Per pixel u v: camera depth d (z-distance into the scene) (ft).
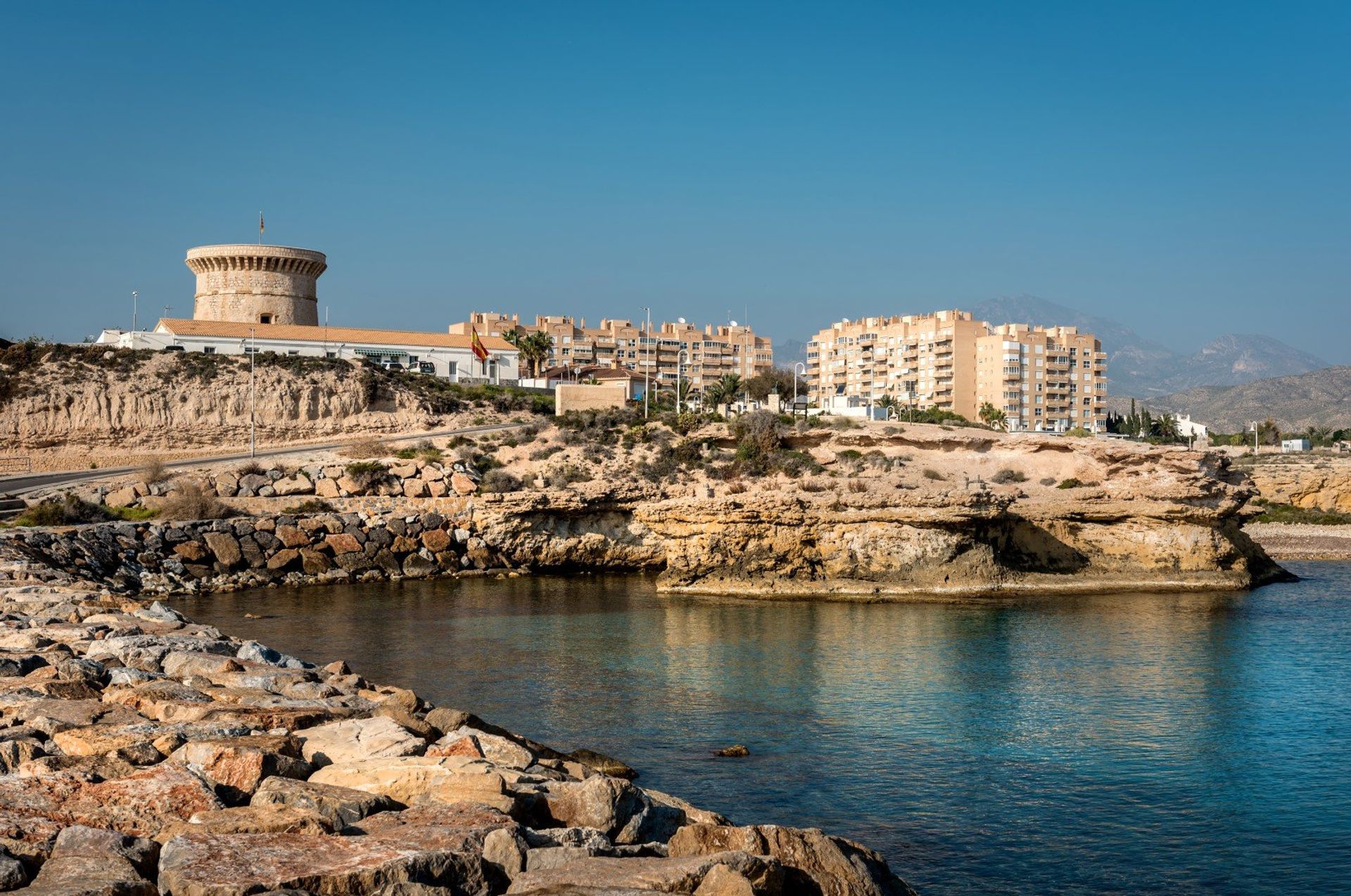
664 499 264.93
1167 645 165.58
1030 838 82.38
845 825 84.53
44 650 83.82
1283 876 76.28
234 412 336.29
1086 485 269.64
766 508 233.35
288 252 440.86
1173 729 114.42
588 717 116.88
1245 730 113.70
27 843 40.32
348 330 428.56
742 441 299.17
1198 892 73.67
